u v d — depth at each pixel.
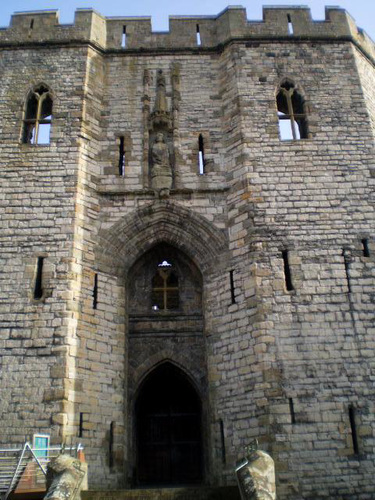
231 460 17.53
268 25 23.84
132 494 14.96
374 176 20.88
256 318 18.42
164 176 21.55
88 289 19.42
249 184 20.56
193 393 21.69
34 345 18.00
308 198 20.36
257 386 17.66
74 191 20.42
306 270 19.14
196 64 23.88
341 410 17.20
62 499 12.03
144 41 24.28
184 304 21.16
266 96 22.31
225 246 20.39
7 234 19.69
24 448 14.09
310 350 17.95
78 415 17.50
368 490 16.30
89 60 23.14
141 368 20.22
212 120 22.75
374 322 18.47
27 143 21.52
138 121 22.70
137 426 20.78
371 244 19.67
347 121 21.94
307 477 16.33
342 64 23.20
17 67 22.95
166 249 21.86
